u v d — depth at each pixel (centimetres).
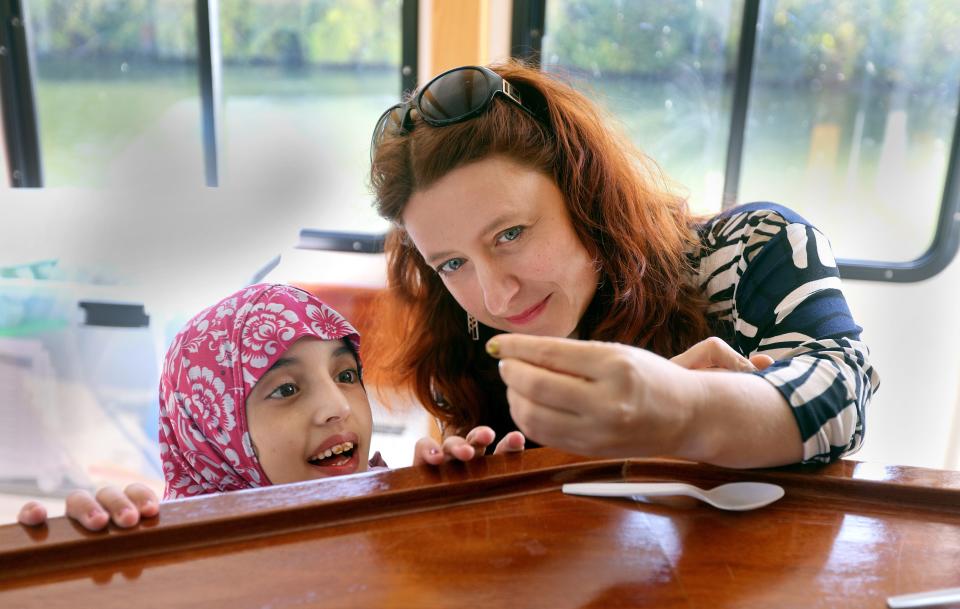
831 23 185
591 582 51
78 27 197
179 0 193
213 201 204
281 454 109
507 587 50
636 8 184
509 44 181
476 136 86
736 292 99
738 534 57
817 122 192
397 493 60
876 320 206
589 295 100
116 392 216
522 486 64
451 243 89
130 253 206
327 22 191
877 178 196
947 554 55
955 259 199
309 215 205
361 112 197
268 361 108
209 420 111
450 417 130
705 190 197
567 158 93
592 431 52
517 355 53
